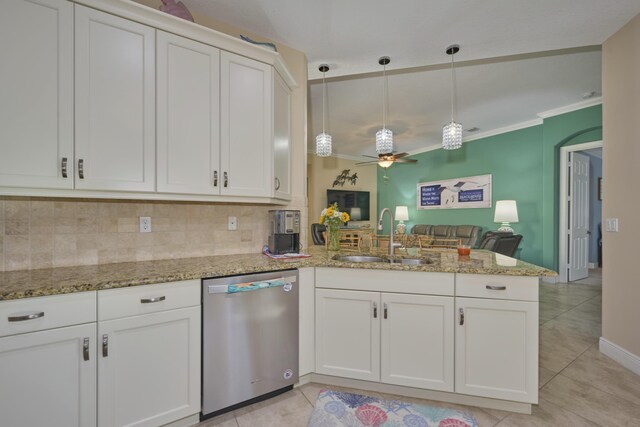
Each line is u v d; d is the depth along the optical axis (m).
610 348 2.34
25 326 1.21
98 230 1.81
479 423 1.61
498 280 1.67
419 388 1.83
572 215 4.77
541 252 4.90
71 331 1.29
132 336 1.42
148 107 1.63
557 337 2.73
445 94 3.92
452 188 6.26
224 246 2.25
